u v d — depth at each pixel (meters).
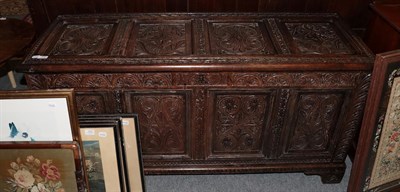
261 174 1.89
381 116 1.41
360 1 1.90
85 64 1.38
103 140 1.50
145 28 1.68
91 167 1.58
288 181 1.85
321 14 1.81
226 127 1.62
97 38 1.59
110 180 1.62
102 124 1.46
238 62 1.40
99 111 1.54
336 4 1.92
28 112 1.25
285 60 1.42
